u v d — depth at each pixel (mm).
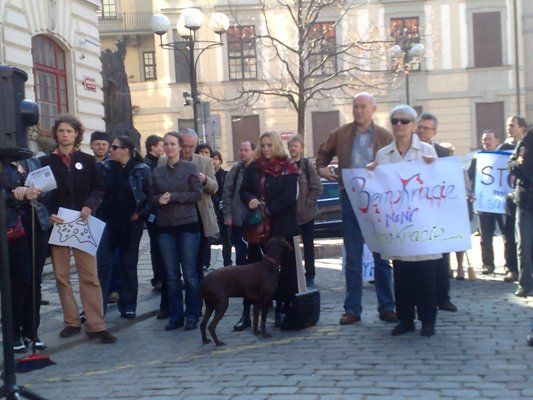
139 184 6938
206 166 7180
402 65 21906
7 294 4246
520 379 4512
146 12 32969
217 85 28438
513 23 28719
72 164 6121
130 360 5586
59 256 6180
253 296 5977
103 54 20016
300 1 16266
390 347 5430
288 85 22422
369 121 6230
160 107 29438
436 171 5566
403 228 5555
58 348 5961
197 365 5273
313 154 28516
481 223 8805
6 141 4246
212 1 28000
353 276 6301
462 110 28875
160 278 8516
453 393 4285
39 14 11656
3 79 4266
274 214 6152
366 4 25938
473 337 5594
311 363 5105
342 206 6305
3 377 4395
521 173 6895
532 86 29828
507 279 8188
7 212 5414
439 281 6520
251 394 4457
